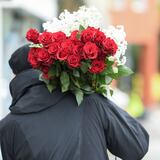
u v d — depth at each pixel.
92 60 5.67
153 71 58.03
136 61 58.88
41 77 5.73
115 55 5.88
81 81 5.78
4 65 19.33
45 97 5.66
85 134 5.58
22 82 5.78
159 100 60.59
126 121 5.84
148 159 21.27
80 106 5.71
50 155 5.46
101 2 36.75
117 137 5.73
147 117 41.97
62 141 5.50
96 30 5.71
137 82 56.16
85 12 6.01
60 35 5.67
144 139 5.86
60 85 5.75
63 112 5.64
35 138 5.51
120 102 33.38
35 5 21.86
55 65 5.66
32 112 5.61
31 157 5.48
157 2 63.81
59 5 29.88
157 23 64.19
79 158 5.47
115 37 5.93
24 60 5.91
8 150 5.64
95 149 5.54
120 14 57.06
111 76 5.89
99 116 5.72
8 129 5.61
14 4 14.83
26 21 23.03
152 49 58.22
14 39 20.80
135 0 57.44
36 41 5.70
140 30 57.62
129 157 5.79
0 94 16.14
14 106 5.65
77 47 5.61
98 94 5.93
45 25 6.01
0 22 16.05
